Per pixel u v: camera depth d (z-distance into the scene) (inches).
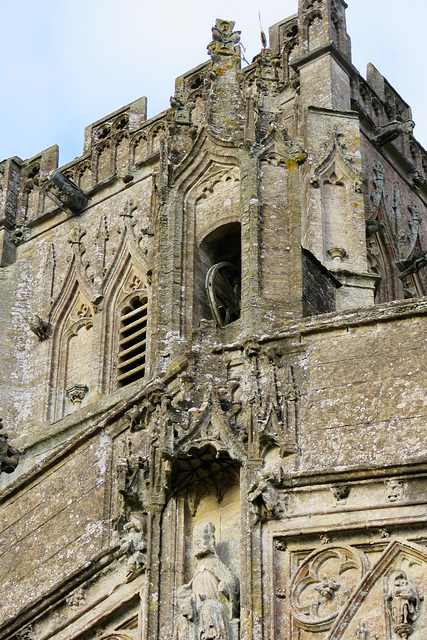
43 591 1621.6
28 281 2363.4
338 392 1539.1
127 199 2327.8
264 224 1705.2
